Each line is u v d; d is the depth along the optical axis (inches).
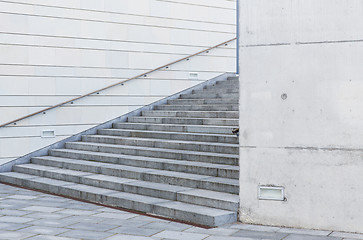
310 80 254.5
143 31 517.0
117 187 343.0
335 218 248.4
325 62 251.0
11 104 443.5
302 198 255.8
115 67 500.4
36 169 419.8
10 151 445.7
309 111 254.5
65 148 475.5
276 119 262.4
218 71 572.7
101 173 385.1
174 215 280.2
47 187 377.7
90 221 274.7
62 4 467.5
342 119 247.0
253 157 268.1
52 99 465.4
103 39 492.1
